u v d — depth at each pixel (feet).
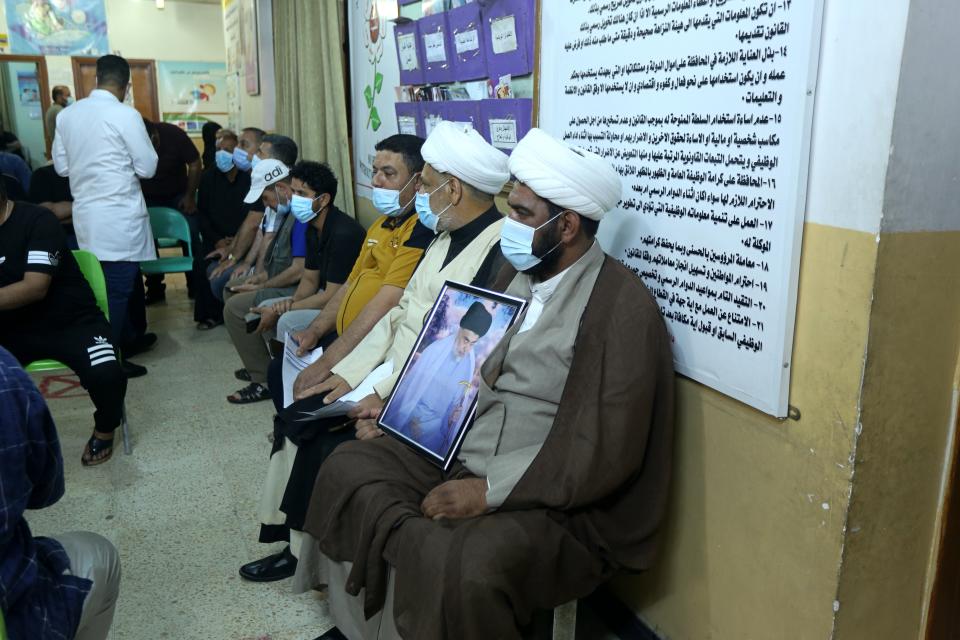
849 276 3.93
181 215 14.90
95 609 4.62
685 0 4.88
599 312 5.08
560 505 4.84
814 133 4.07
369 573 5.09
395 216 8.32
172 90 33.83
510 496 4.91
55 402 11.60
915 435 4.18
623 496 5.25
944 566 4.47
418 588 4.64
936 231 3.91
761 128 4.35
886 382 4.00
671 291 5.35
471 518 4.89
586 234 5.33
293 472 6.51
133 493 8.70
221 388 12.20
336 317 8.52
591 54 6.01
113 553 4.83
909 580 4.44
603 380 4.93
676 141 5.12
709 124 4.78
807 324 4.25
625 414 4.88
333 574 6.08
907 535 4.34
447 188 6.77
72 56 31.86
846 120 3.87
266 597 6.84
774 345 4.40
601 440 4.86
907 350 4.01
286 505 6.48
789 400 4.42
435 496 5.07
